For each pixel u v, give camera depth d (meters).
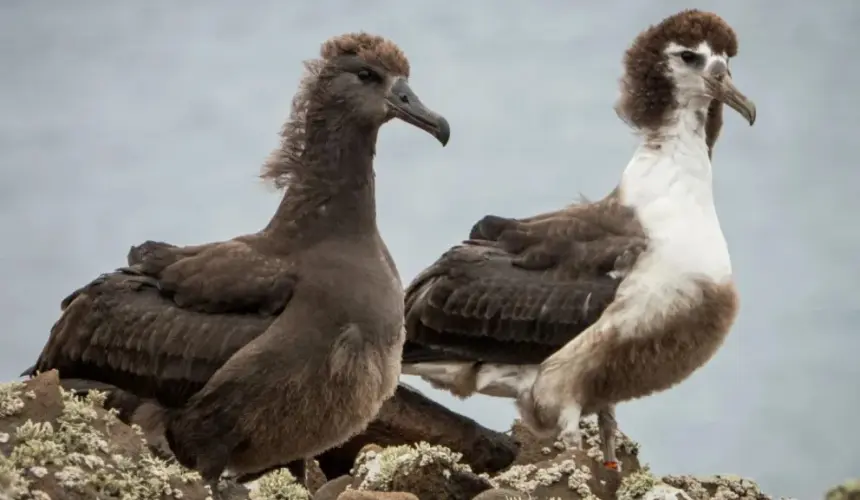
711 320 16.02
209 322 13.80
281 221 14.23
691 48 16.67
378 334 13.74
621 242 16.17
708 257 16.06
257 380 13.48
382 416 16.03
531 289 16.36
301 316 13.62
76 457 11.52
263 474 14.62
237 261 13.97
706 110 16.78
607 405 16.34
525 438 16.42
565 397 16.16
